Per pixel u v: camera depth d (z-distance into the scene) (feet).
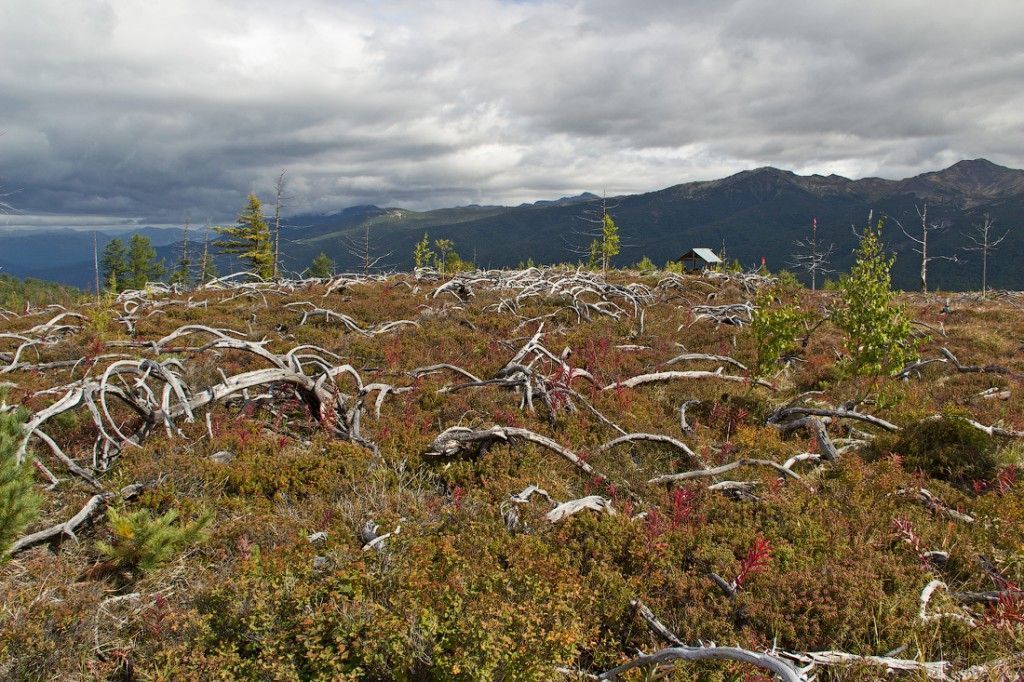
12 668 11.44
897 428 31.63
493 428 25.81
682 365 47.11
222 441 24.81
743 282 92.48
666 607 15.69
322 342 50.49
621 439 27.86
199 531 16.75
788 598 15.49
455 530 18.56
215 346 30.91
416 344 50.16
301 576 13.94
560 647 11.66
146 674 10.89
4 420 17.70
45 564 15.79
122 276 280.31
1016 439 29.32
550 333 55.11
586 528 18.98
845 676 12.97
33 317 62.34
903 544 19.20
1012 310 71.82
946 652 14.12
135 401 24.13
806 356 49.32
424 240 159.22
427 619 11.58
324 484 21.44
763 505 21.86
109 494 18.88
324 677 10.91
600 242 131.95
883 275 36.24
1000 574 17.72
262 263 207.62
